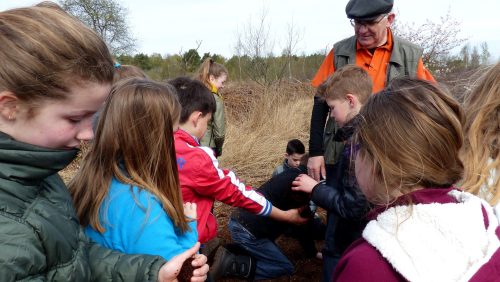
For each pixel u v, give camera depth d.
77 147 1.01
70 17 0.94
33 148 0.89
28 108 0.86
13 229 0.85
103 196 1.39
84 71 0.90
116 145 1.40
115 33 15.68
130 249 1.34
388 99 1.10
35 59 0.83
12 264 0.83
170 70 12.99
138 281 1.18
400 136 1.03
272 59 10.44
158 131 1.41
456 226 0.95
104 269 1.20
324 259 2.34
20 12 0.88
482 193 1.38
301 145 3.32
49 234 0.91
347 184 1.91
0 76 0.82
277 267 2.88
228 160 5.35
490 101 1.46
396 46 2.71
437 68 8.45
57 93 0.87
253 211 2.27
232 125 6.70
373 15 2.54
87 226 1.41
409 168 1.02
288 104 7.73
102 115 1.44
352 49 2.84
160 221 1.36
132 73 2.50
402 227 0.97
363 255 1.00
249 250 2.86
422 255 0.92
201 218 2.07
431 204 0.99
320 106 2.79
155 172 1.42
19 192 0.89
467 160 1.44
